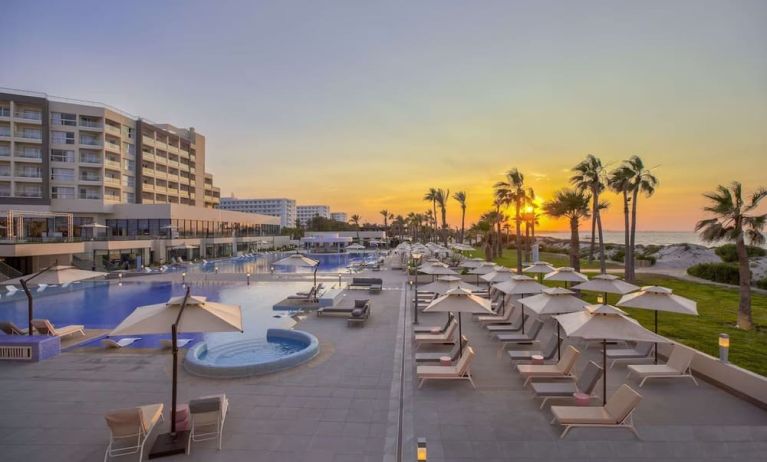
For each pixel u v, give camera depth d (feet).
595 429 26.40
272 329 51.65
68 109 183.21
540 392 30.09
